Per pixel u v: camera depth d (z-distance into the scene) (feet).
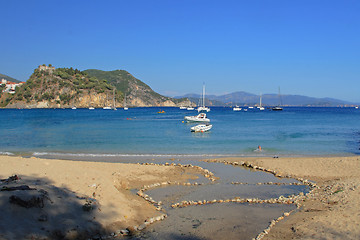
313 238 31.53
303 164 74.23
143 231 35.04
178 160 84.02
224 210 42.98
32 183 40.37
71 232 29.91
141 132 166.20
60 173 48.16
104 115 415.23
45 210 31.27
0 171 47.09
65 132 163.02
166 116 388.16
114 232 33.32
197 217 40.11
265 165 74.33
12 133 155.74
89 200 36.99
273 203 46.26
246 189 54.54
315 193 51.31
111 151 100.22
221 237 33.91
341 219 35.63
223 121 276.21
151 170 65.67
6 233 25.79
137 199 45.75
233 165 76.89
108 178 52.24
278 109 640.17
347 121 270.87
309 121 272.72
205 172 66.64
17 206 29.45
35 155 90.94
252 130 179.11
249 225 37.47
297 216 39.86
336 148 106.52
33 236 27.02
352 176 62.34
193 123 245.24
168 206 44.52
